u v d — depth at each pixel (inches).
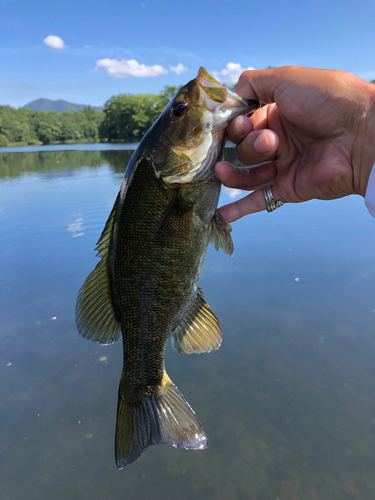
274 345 21.6
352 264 30.3
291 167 12.6
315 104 10.9
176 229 11.7
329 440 16.3
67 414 18.5
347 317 23.4
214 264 32.3
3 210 54.7
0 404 19.0
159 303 12.2
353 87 10.7
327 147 11.5
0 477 15.7
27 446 17.0
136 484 15.4
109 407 18.8
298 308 24.7
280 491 14.7
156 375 12.9
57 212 52.4
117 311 12.8
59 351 22.7
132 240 11.9
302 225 40.9
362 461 15.4
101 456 16.6
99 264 12.6
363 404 17.6
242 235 38.8
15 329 24.8
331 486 14.7
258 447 16.3
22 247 39.1
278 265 31.0
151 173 11.6
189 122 11.2
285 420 17.3
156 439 12.4
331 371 19.6
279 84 11.2
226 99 11.2
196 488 15.1
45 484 15.5
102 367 21.5
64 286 30.7
